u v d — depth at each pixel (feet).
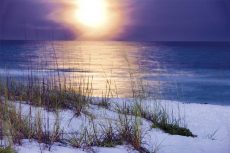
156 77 81.66
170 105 33.96
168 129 22.57
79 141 16.21
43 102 21.66
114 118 21.22
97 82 73.72
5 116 16.72
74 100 23.29
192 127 26.18
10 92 23.54
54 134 15.90
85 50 325.62
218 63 163.12
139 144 17.17
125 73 105.19
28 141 15.24
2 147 13.60
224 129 25.53
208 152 18.57
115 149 16.49
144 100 26.84
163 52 285.02
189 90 70.03
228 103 55.98
